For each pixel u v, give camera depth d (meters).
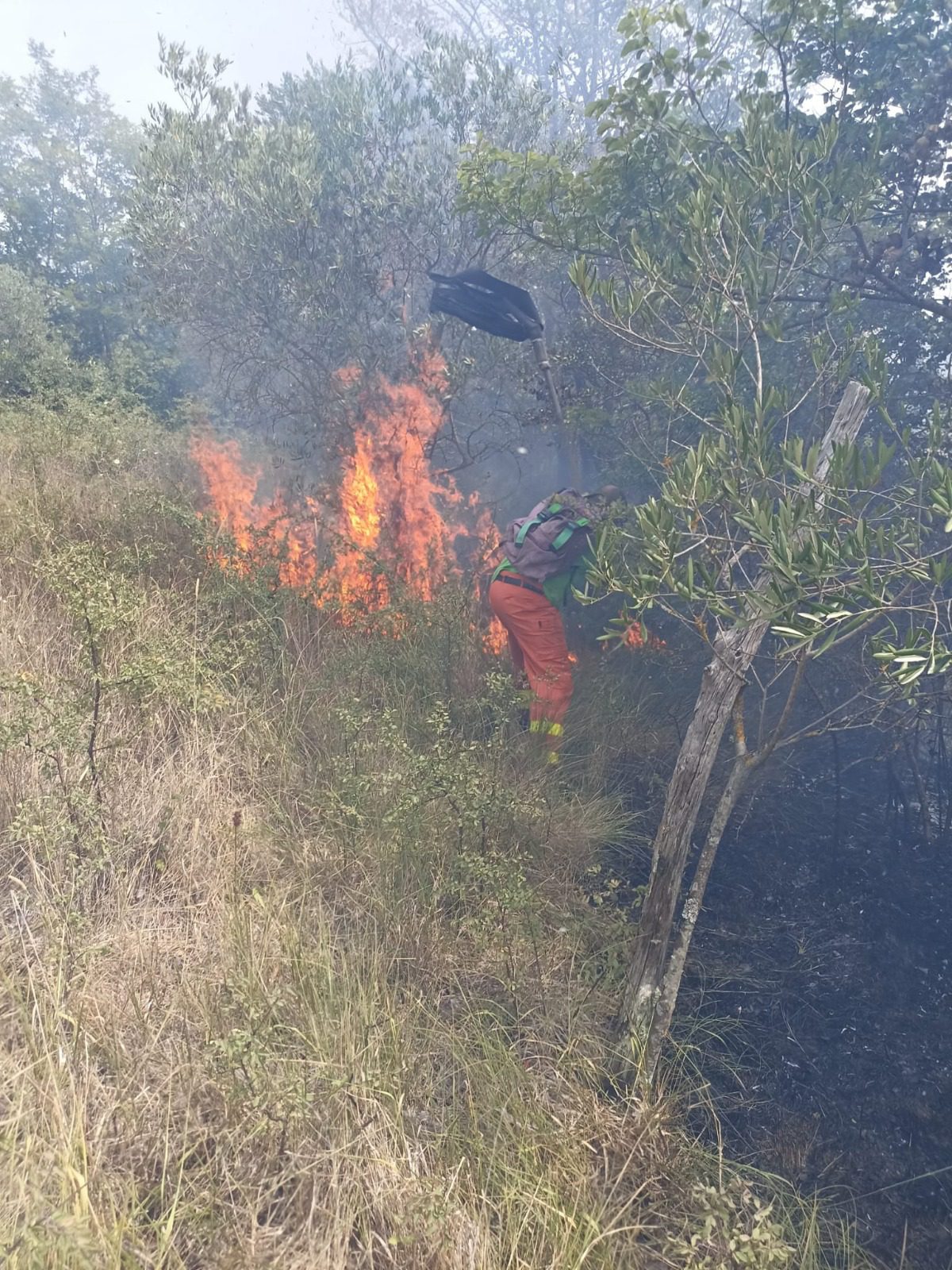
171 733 3.38
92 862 2.59
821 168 3.79
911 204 4.16
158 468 6.52
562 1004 2.69
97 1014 2.16
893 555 2.46
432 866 3.05
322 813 3.14
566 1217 1.88
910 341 4.62
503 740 4.00
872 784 4.46
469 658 4.67
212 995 2.29
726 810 2.61
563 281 6.13
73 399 7.28
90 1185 1.70
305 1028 2.29
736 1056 2.82
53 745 2.69
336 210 6.03
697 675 4.88
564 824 3.56
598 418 5.00
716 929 3.39
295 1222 1.82
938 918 3.55
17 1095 1.83
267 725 3.53
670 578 2.41
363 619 4.63
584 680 4.71
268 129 5.98
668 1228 2.06
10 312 8.57
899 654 2.01
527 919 2.79
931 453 2.66
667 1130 2.30
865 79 3.99
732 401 2.88
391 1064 2.25
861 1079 2.77
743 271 3.39
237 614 4.29
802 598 2.19
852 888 3.68
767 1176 2.35
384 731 3.42
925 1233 2.30
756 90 3.97
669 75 3.82
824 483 2.49
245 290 6.10
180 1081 2.02
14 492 4.77
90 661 3.11
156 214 6.04
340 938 2.73
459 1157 2.07
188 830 2.93
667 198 4.02
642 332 3.68
